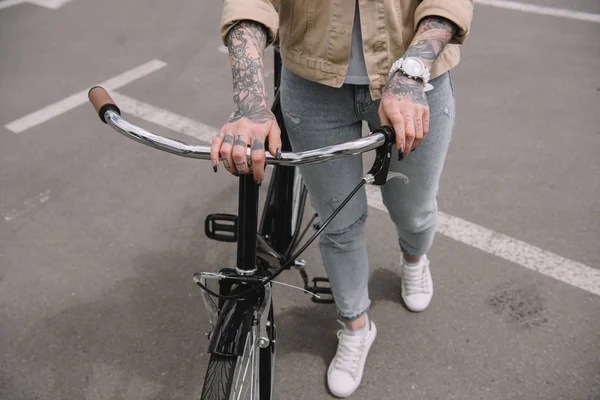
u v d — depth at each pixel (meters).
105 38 4.81
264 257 1.72
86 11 5.28
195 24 5.01
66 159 3.43
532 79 4.14
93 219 3.01
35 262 2.77
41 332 2.46
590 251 2.74
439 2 1.43
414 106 1.30
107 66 4.41
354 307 2.10
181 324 2.49
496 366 2.27
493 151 3.41
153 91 4.09
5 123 3.76
